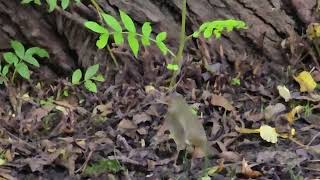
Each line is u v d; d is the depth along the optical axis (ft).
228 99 5.94
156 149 5.32
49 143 5.37
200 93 5.96
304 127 5.63
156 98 5.83
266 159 5.20
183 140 5.19
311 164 5.17
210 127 5.62
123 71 6.15
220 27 5.70
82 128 5.61
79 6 6.05
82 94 6.04
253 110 5.82
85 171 5.12
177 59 5.98
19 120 5.68
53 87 6.11
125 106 5.82
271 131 5.45
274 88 6.09
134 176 5.09
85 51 6.17
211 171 5.07
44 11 6.06
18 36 6.08
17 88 6.07
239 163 5.16
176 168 5.14
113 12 6.16
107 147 5.32
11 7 5.99
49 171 5.14
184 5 5.84
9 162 5.19
